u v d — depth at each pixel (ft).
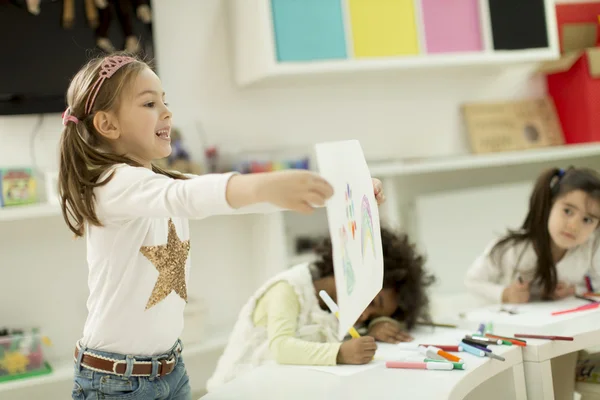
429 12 8.21
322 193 2.71
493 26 8.50
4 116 7.03
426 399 3.31
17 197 6.66
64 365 6.88
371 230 3.21
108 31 7.35
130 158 3.71
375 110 8.92
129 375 3.62
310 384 3.71
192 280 7.89
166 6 7.86
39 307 7.21
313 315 4.72
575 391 5.52
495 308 5.46
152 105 3.72
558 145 9.68
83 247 7.45
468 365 3.83
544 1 8.83
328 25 7.68
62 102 7.16
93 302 3.69
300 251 7.89
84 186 3.46
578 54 9.35
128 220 3.60
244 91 8.21
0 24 6.93
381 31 7.96
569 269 6.00
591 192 5.70
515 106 9.63
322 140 8.58
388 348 4.41
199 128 7.95
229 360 4.92
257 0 7.33
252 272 8.25
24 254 7.17
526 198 9.53
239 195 2.77
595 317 4.79
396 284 4.95
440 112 9.30
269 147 8.30
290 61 7.50
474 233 9.18
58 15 7.16
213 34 8.08
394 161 8.63
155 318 3.72
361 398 3.40
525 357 4.15
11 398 6.95
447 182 9.52
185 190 2.92
